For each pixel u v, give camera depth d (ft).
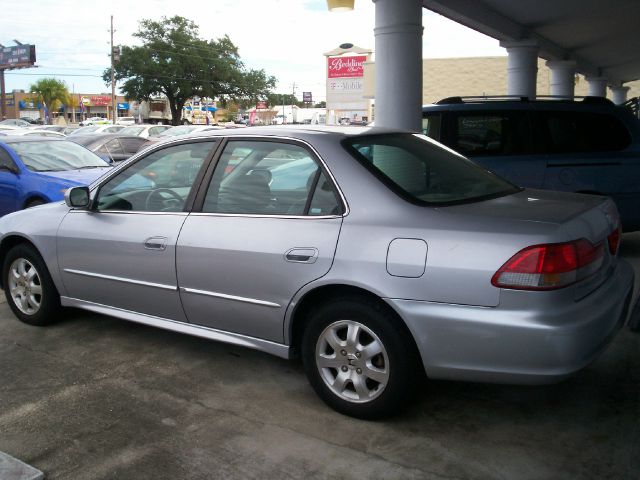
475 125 23.68
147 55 163.43
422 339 10.46
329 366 11.71
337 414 11.87
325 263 11.30
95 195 15.37
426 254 10.43
